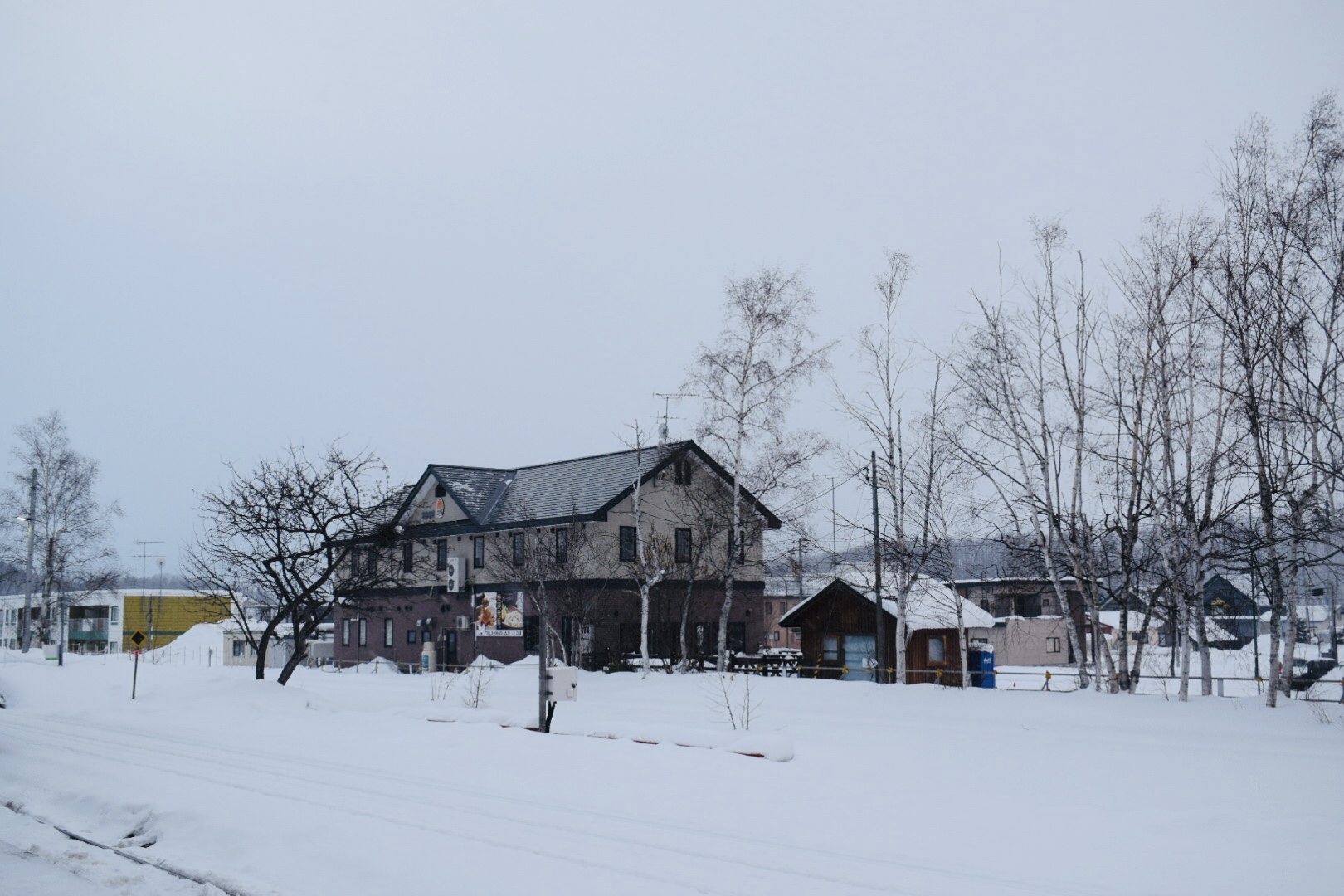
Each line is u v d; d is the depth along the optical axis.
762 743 17.00
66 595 66.56
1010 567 35.53
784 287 41.25
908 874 10.09
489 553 52.56
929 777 16.02
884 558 38.44
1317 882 9.84
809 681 35.75
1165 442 29.81
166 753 19.17
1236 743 21.28
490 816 12.67
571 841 11.34
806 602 45.84
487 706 29.16
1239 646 60.78
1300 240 26.20
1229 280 27.59
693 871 10.13
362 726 21.80
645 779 14.97
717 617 50.06
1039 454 32.12
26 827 13.58
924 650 42.81
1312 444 26.62
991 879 9.94
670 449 47.66
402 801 13.75
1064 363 32.09
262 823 12.51
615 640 47.34
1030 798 14.07
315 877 10.45
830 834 11.83
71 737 22.23
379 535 32.84
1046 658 59.97
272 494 31.77
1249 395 26.64
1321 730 22.56
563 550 48.47
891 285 37.41
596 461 52.50
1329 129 26.23
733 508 42.66
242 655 63.38
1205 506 28.70
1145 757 18.91
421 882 9.98
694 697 33.12
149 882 10.70
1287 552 28.06
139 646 29.50
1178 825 12.23
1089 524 32.12
